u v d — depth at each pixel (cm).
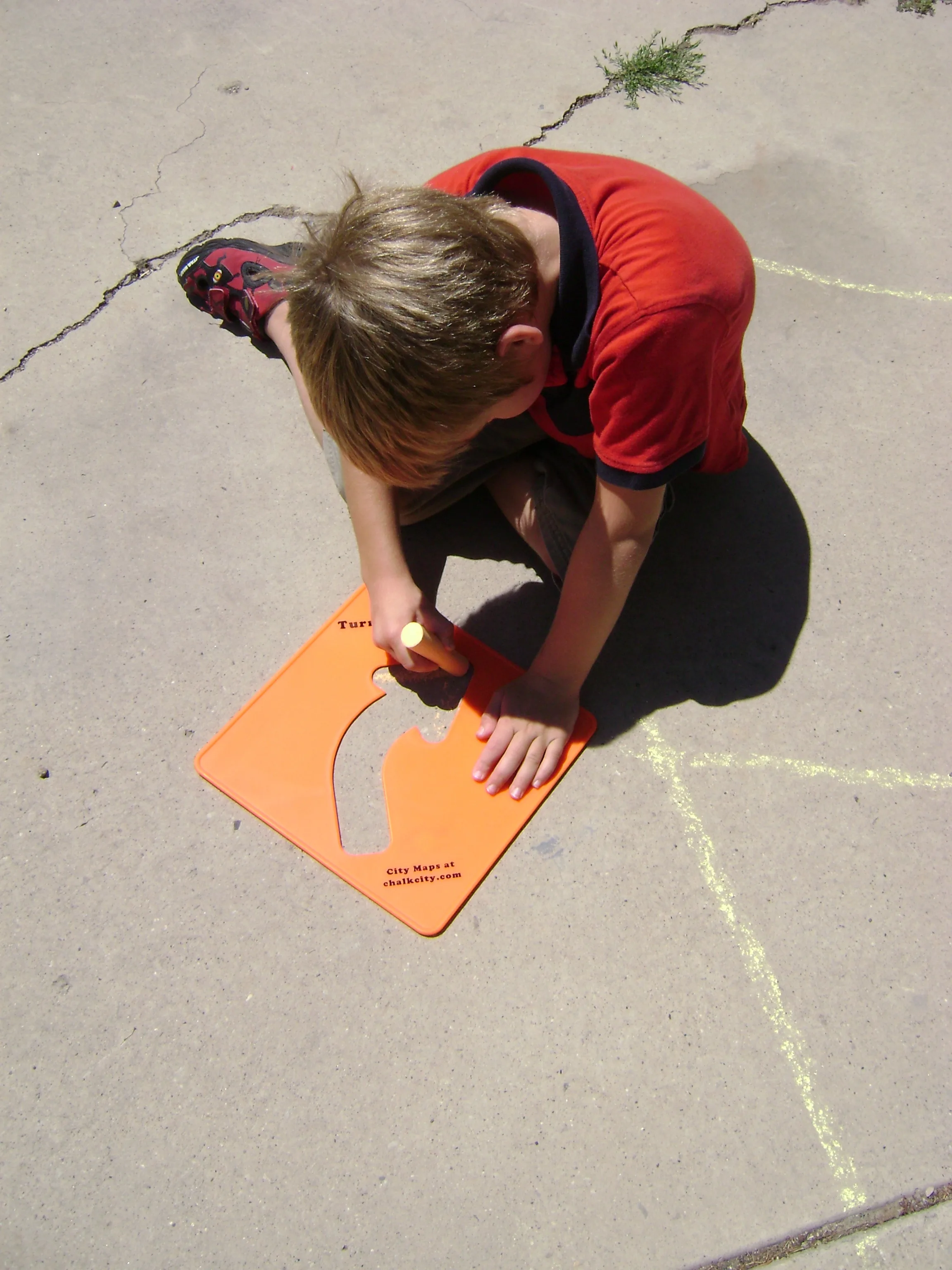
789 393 189
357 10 248
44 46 243
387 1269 119
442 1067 131
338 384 104
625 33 241
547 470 159
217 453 184
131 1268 121
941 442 183
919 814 148
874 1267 119
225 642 165
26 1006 137
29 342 198
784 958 137
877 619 165
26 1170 127
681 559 171
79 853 148
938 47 240
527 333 106
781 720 155
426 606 153
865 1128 126
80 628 167
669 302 112
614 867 144
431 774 151
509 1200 123
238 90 233
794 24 243
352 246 102
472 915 141
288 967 138
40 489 181
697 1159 125
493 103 229
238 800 150
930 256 206
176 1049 133
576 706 152
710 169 219
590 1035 132
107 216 214
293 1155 126
